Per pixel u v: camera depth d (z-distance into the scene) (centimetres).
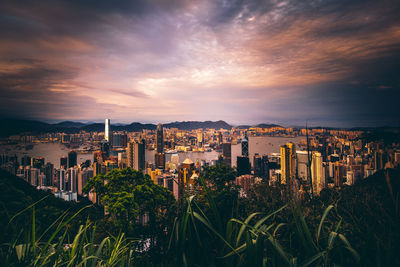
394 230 102
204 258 111
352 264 108
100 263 128
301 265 93
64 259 113
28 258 101
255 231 97
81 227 124
